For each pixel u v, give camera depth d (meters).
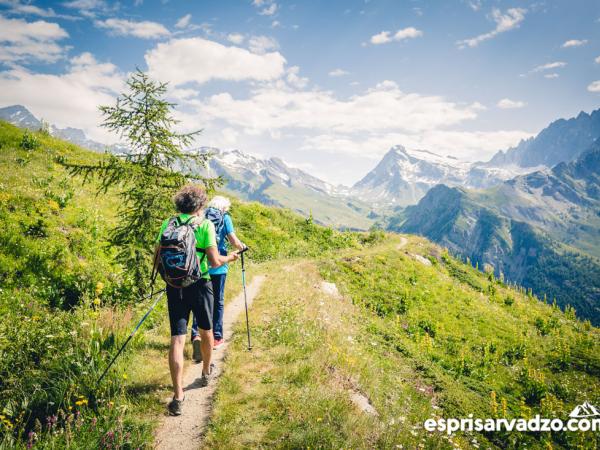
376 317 19.25
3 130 20.91
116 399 5.11
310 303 12.98
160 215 9.86
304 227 32.84
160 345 7.43
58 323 7.43
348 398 6.21
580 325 32.12
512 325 25.28
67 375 5.44
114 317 8.15
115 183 9.79
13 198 12.98
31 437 4.05
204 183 10.05
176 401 5.07
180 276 4.89
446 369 16.14
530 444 11.10
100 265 11.88
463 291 28.77
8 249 10.53
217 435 4.65
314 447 4.64
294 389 5.98
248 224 27.78
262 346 7.75
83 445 4.17
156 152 9.33
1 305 8.42
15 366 5.79
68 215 13.70
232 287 12.85
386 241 37.97
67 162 20.11
